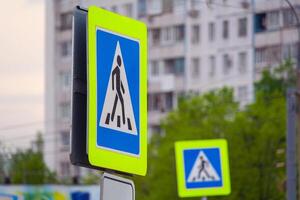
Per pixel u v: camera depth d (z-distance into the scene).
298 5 27.31
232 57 103.38
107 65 9.88
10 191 35.62
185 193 29.91
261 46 98.44
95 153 9.71
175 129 65.38
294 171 29.20
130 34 10.12
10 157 60.81
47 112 108.50
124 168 10.02
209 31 105.81
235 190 59.66
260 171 60.09
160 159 64.75
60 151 107.00
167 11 108.06
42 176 64.25
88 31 9.76
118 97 9.97
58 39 105.69
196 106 65.25
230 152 60.38
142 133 10.20
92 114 9.70
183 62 107.88
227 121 62.12
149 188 66.00
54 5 104.75
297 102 33.06
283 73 78.12
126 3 106.62
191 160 29.95
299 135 34.09
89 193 44.72
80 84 9.82
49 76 107.75
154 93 109.62
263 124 61.12
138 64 10.18
